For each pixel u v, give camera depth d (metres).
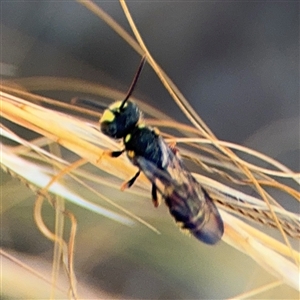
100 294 0.07
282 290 0.07
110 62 0.09
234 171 0.07
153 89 0.09
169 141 0.07
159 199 0.07
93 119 0.08
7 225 0.07
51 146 0.07
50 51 0.09
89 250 0.07
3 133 0.07
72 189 0.07
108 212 0.07
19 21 0.09
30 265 0.07
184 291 0.08
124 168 0.07
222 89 0.09
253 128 0.09
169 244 0.08
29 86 0.08
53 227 0.07
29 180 0.07
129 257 0.08
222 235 0.07
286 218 0.07
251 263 0.08
